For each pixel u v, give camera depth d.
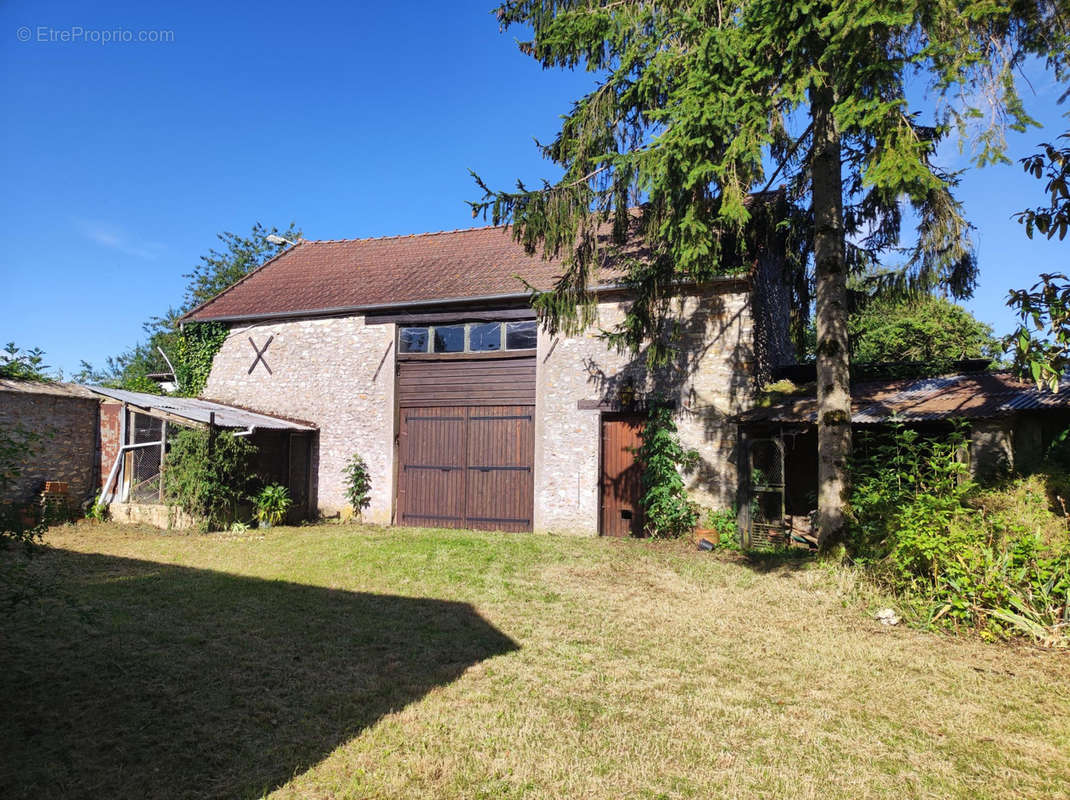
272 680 4.77
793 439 11.48
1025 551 5.66
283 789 3.29
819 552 8.14
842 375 8.20
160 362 30.38
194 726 3.98
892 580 6.73
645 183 7.32
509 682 4.79
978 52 5.95
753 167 7.16
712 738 3.90
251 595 7.30
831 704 4.39
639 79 7.84
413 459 13.55
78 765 3.47
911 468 8.88
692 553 9.91
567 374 12.34
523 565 8.95
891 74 5.86
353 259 16.62
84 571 8.47
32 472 12.35
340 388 14.13
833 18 5.55
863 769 3.53
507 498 12.72
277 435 14.16
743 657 5.32
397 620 6.38
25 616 6.25
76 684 4.60
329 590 7.58
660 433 11.10
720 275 11.01
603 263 12.27
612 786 3.36
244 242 31.83
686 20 6.66
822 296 8.36
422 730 3.98
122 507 12.70
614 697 4.52
